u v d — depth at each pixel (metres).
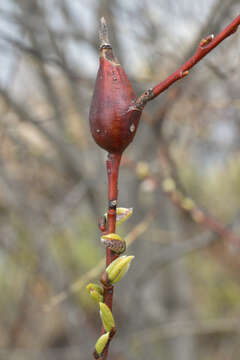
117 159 1.12
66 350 5.64
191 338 6.05
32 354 5.51
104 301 1.17
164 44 3.84
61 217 4.84
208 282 7.79
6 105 4.30
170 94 3.26
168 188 3.15
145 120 3.28
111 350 4.83
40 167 5.40
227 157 4.98
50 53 3.92
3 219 5.29
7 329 7.13
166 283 5.95
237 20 0.96
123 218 1.36
